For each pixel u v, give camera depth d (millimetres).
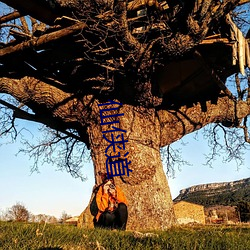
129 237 4262
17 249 3178
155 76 11352
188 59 10469
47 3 8516
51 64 11219
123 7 8445
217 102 13102
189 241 3836
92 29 8859
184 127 12781
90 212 10961
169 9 9500
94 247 3635
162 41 9148
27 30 11930
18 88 11750
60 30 9320
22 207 12273
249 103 13664
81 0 8344
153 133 11836
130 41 9203
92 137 11875
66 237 4102
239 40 9438
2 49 10555
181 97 12773
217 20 8664
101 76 11227
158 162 11609
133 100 11688
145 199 10758
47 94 11711
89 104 11797
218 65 10703
